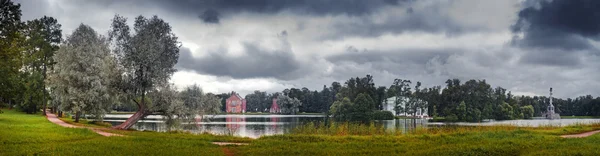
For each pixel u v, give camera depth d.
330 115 146.88
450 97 140.12
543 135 32.12
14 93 35.00
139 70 46.22
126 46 46.03
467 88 138.00
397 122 114.25
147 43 45.56
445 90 143.00
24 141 24.50
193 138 30.77
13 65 33.09
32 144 23.42
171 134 34.62
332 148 24.45
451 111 132.38
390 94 180.25
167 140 27.50
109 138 27.70
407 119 141.25
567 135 35.75
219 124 86.06
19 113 72.75
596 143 24.14
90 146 22.84
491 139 28.50
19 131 29.83
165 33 47.38
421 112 164.50
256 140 29.50
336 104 136.88
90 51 51.16
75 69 50.44
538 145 23.06
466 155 19.78
